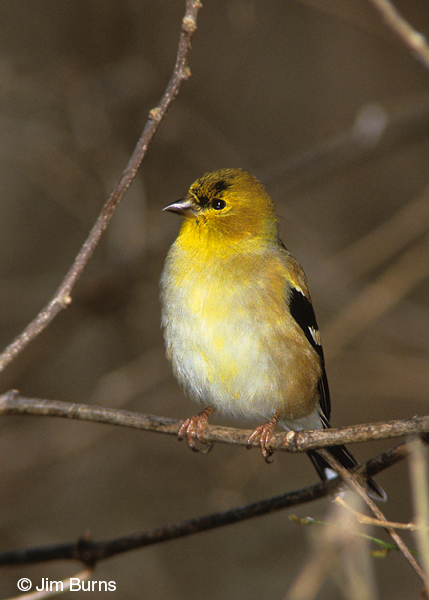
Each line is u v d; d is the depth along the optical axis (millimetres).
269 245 7203
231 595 11828
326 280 14242
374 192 15977
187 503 12891
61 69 13281
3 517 12047
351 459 6977
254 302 6777
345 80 16141
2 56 13609
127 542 5676
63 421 12867
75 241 14602
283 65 15984
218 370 6801
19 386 13516
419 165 15953
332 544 4883
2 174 14430
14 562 5727
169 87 5113
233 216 7051
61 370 14062
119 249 13211
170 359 7164
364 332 14477
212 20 15547
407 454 5027
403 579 11930
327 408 7852
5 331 13602
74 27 14305
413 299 15406
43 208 14586
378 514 4934
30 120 14133
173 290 7039
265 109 15836
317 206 16078
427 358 14203
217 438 6105
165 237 13492
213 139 14602
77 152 14227
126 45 14266
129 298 13281
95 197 13781
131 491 13008
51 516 12594
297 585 4879
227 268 6891
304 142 15797
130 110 14203
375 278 15273
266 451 6277
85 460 13195
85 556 5676
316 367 7164
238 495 10016
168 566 12188
